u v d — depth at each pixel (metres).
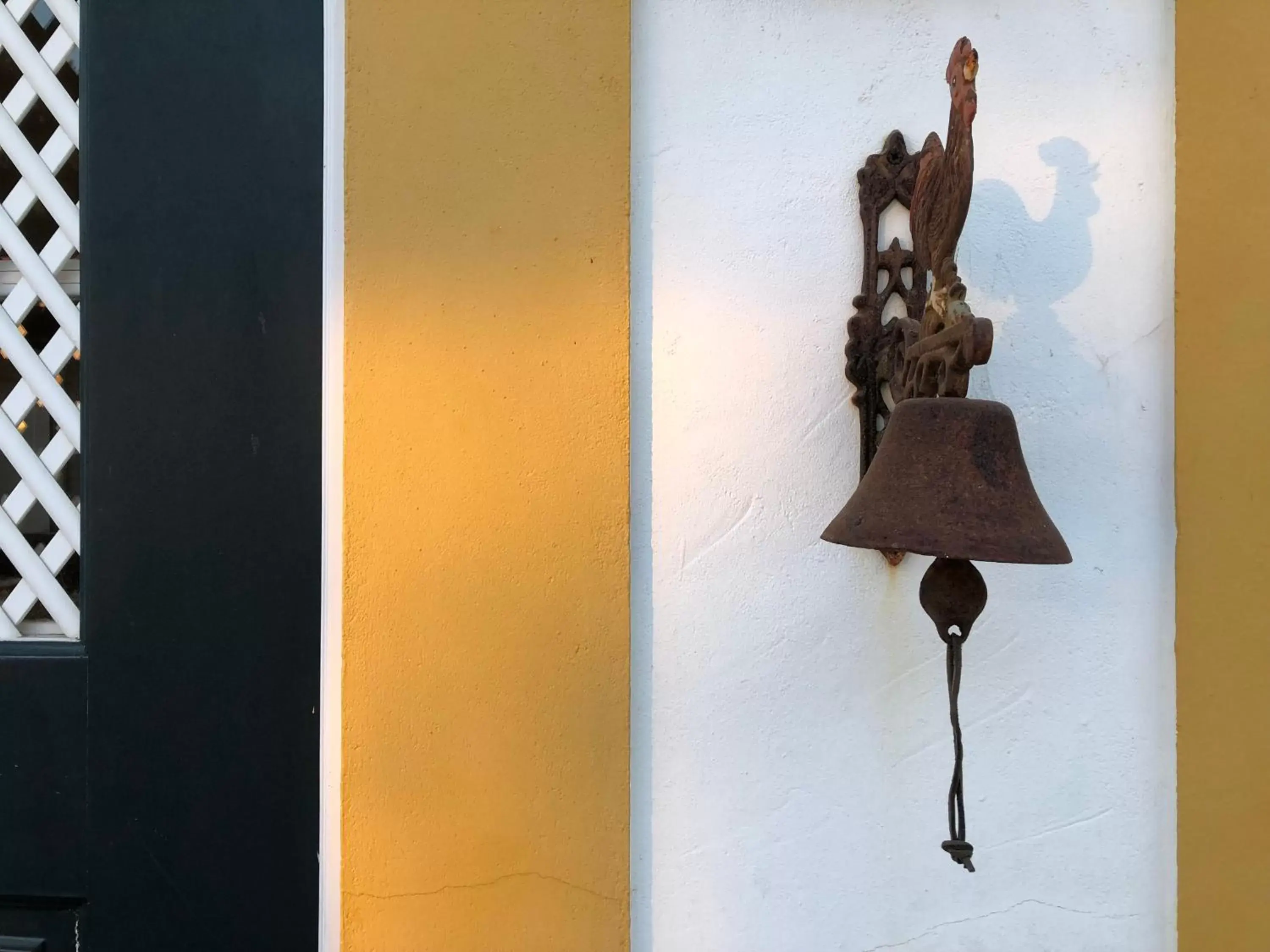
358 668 1.02
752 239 1.05
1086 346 1.04
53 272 1.16
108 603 1.10
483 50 1.01
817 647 1.05
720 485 1.05
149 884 1.11
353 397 1.02
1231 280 1.01
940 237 0.89
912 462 0.83
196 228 1.10
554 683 1.02
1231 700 1.01
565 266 1.02
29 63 1.15
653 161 1.05
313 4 1.10
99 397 1.11
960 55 0.85
